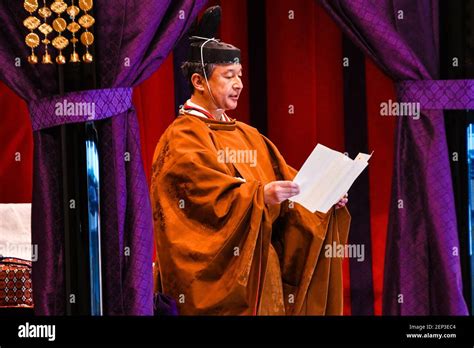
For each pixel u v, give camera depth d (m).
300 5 7.00
